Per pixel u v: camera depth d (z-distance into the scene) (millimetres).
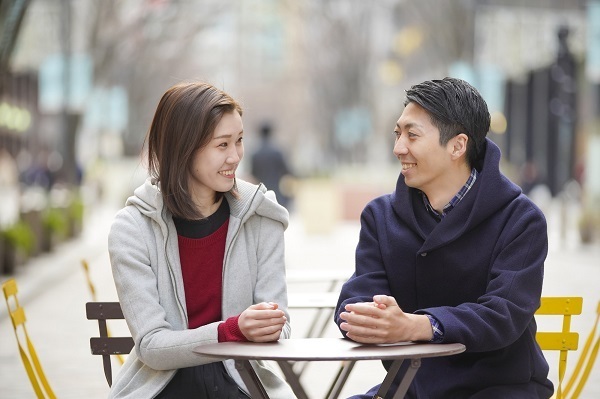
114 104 54750
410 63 78750
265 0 109750
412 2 54500
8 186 67188
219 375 6090
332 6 70875
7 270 22250
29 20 39219
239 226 6191
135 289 6043
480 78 44125
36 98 75812
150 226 6195
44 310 17859
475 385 6074
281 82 127812
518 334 5863
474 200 6109
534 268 5957
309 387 11750
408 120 6090
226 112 6020
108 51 42000
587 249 30266
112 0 40906
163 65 67188
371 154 88375
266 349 5324
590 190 31781
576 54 39281
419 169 6113
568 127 55906
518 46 43562
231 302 6168
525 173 56000
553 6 41906
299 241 35625
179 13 48156
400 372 6203
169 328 6016
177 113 5992
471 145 6137
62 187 43531
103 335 7047
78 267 25516
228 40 126125
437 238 6102
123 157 71562
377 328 5480
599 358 12898
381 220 6395
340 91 72375
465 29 44219
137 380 6066
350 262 26953
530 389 6133
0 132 68500
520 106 64688
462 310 5715
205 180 6039
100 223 42438
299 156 119688
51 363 13062
